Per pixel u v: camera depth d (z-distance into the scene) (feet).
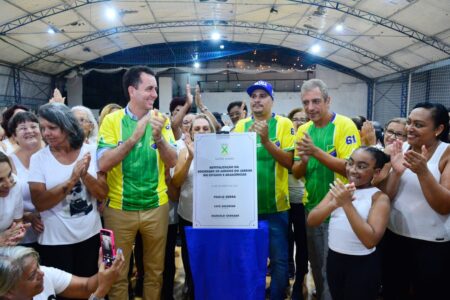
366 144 8.09
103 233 4.56
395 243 6.08
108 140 6.22
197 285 5.93
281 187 6.98
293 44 45.62
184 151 7.66
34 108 43.98
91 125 8.09
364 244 5.01
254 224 5.57
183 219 7.86
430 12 26.94
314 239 6.65
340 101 50.90
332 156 6.20
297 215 8.50
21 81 41.16
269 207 6.91
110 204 6.25
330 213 5.47
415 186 5.55
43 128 5.50
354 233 5.31
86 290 4.73
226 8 34.53
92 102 50.21
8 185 5.12
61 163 5.75
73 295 4.77
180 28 40.83
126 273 6.36
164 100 49.21
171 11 35.32
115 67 50.08
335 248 5.55
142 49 48.44
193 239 5.84
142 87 6.17
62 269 5.72
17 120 6.37
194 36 44.29
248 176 5.54
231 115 12.72
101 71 48.60
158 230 6.42
